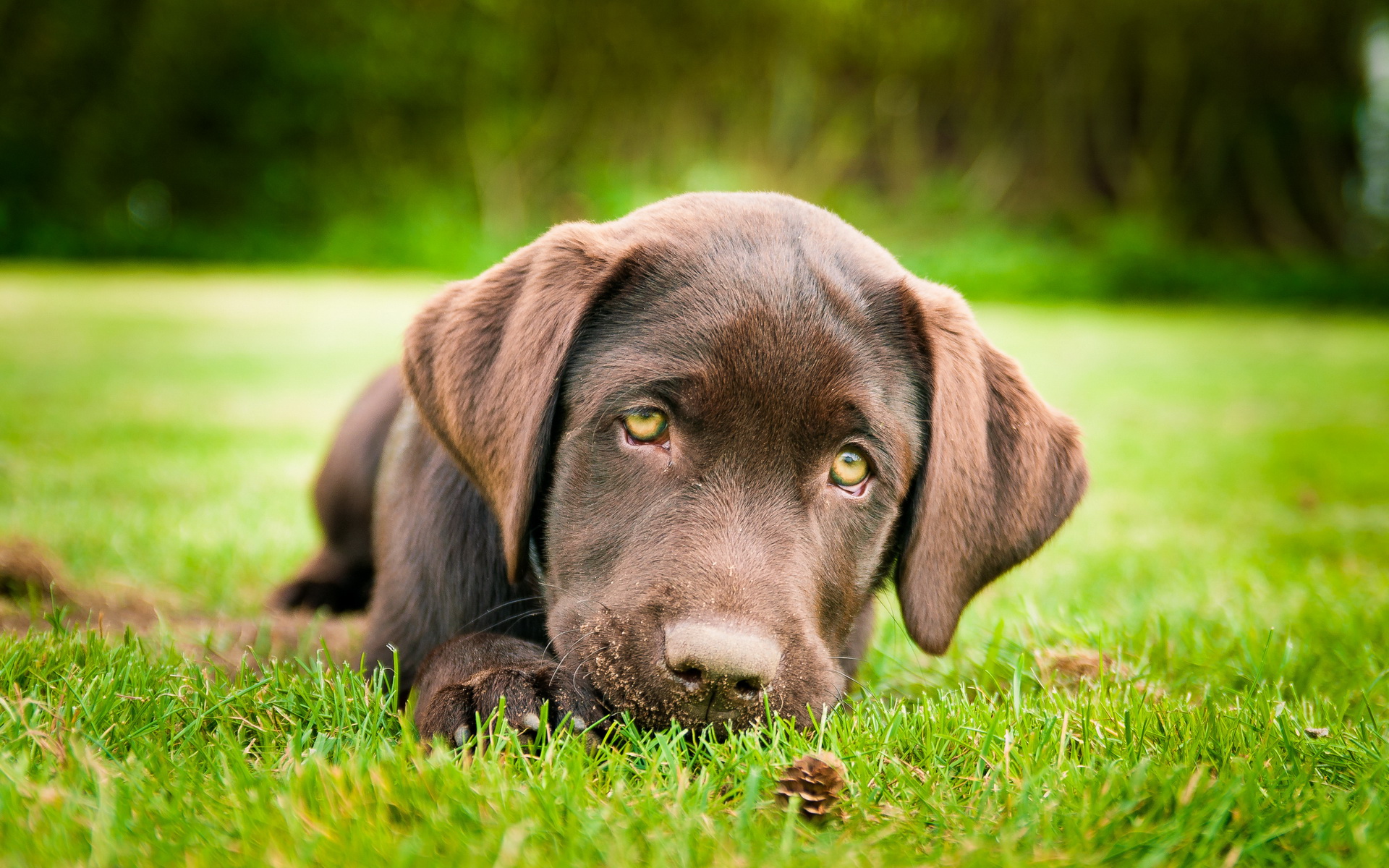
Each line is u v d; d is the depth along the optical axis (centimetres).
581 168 464
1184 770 52
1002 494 62
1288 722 57
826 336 58
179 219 446
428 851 47
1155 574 85
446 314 63
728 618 53
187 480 113
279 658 63
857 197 471
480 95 451
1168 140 494
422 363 62
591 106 470
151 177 440
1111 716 57
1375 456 146
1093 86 493
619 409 57
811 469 57
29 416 146
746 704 53
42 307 267
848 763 53
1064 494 63
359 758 50
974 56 486
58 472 112
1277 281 426
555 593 58
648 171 464
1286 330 327
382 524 68
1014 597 80
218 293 308
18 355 203
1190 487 126
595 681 55
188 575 81
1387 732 59
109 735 53
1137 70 492
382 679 58
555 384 58
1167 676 65
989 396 62
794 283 59
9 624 65
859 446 58
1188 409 190
